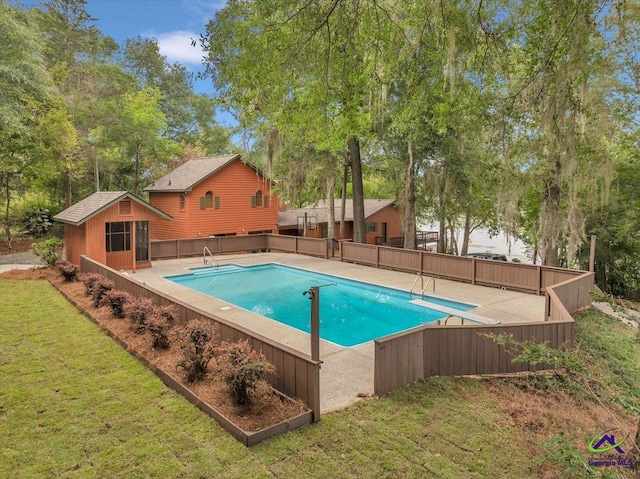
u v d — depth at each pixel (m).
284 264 16.02
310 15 5.11
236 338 5.75
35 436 4.19
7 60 14.07
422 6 5.41
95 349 6.54
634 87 11.44
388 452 4.12
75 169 21.80
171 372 5.51
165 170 28.44
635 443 3.47
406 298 11.61
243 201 21.83
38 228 21.33
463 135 11.63
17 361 6.04
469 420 4.90
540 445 4.44
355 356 6.76
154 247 16.30
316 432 4.40
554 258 13.43
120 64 31.78
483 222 23.48
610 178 11.23
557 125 5.89
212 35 5.71
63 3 29.50
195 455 3.93
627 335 8.52
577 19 4.51
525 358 4.39
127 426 4.40
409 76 6.78
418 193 19.23
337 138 14.16
